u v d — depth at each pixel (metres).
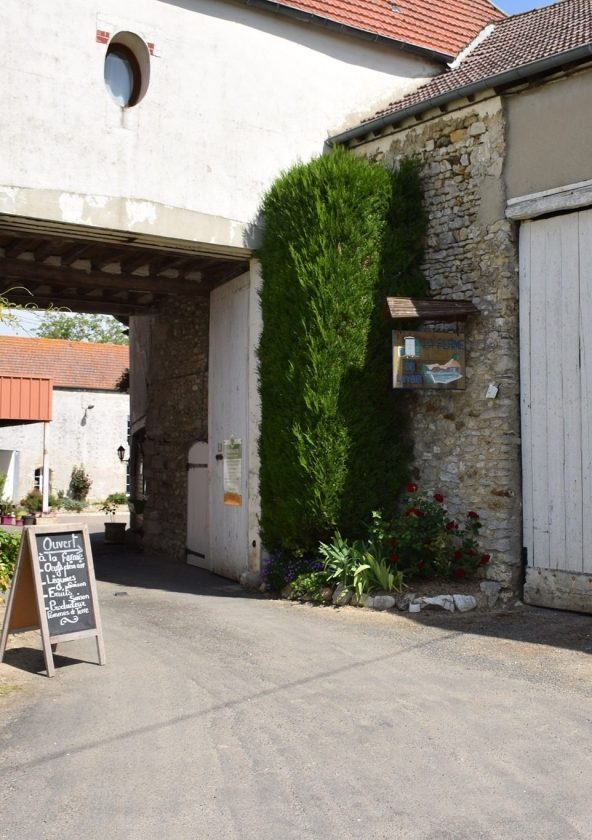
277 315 9.59
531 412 8.37
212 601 9.25
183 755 4.40
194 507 12.98
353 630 7.33
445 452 9.09
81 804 3.81
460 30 12.19
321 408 9.02
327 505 8.97
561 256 8.14
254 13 10.10
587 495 7.86
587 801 3.75
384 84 11.27
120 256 10.92
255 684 5.71
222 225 9.73
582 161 7.87
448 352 8.69
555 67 7.95
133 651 6.75
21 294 12.91
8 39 8.34
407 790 3.91
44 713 5.14
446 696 5.34
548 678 5.70
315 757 4.34
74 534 6.32
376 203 9.34
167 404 14.34
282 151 10.29
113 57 9.37
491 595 8.17
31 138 8.45
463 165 9.01
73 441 32.72
